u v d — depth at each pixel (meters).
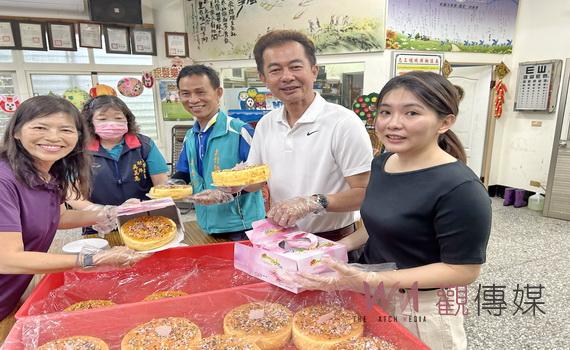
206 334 0.88
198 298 0.93
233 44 4.24
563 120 3.83
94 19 3.93
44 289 0.99
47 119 0.96
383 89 0.90
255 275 1.02
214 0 4.18
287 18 4.01
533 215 4.08
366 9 3.81
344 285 0.86
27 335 0.80
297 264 0.88
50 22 3.88
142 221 1.13
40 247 1.09
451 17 4.11
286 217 1.08
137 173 1.83
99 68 4.28
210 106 1.68
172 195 1.25
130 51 4.23
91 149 1.70
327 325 0.85
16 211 0.96
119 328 0.86
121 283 1.08
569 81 3.75
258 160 1.48
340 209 1.20
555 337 1.99
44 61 4.07
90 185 1.27
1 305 1.00
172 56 4.37
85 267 0.92
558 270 2.72
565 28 4.00
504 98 4.62
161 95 4.36
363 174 1.23
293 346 0.85
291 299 0.96
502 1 4.27
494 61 4.45
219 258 1.19
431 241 0.90
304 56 1.19
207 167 1.72
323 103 1.31
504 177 4.77
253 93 4.12
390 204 0.94
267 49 1.19
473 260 0.82
